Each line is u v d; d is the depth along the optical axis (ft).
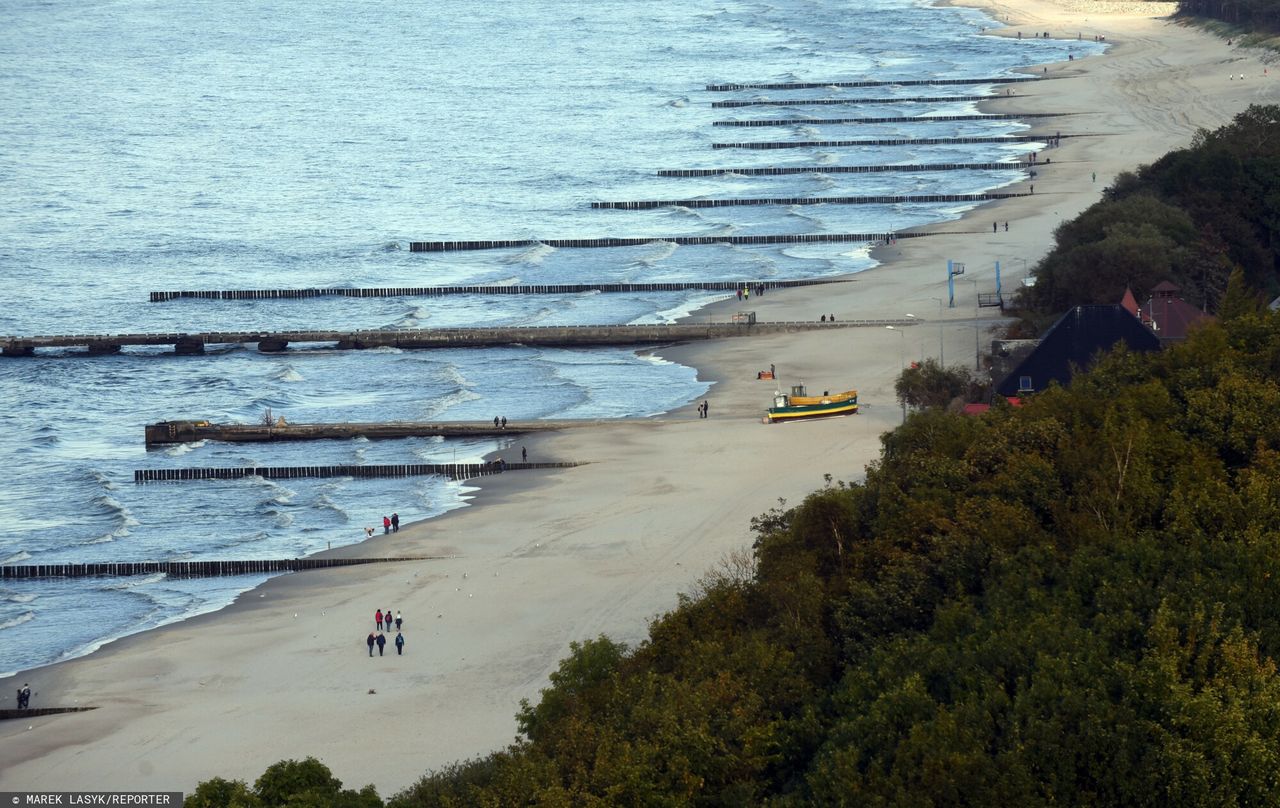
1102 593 606.14
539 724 645.92
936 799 509.35
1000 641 577.43
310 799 557.33
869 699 586.45
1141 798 507.30
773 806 542.16
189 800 565.53
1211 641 554.46
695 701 593.01
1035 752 520.01
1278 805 499.10
